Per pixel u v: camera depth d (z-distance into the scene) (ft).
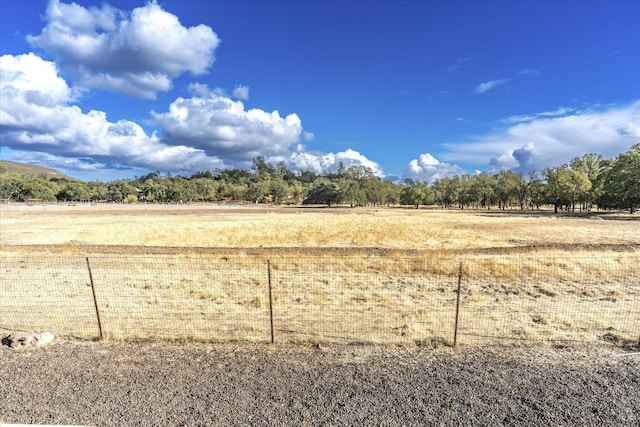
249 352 20.34
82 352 20.27
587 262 49.21
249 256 54.75
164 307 30.25
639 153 187.83
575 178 219.41
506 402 15.30
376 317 27.35
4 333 24.08
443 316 27.68
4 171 404.16
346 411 14.57
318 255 54.80
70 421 13.85
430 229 101.55
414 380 17.07
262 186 409.28
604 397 15.70
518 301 32.32
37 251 59.67
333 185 364.38
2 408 14.66
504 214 198.90
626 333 24.12
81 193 406.41
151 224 119.24
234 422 13.85
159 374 17.58
